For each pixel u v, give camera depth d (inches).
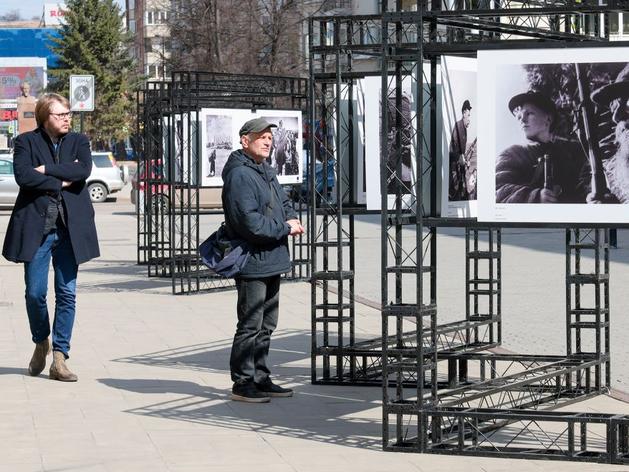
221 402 322.3
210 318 497.0
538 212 266.4
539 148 265.1
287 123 627.2
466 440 276.8
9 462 252.1
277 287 329.7
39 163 346.6
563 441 276.5
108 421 295.7
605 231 339.0
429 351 276.4
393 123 328.5
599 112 261.0
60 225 351.3
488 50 266.1
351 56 368.8
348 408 316.5
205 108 607.2
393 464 252.2
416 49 277.6
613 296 567.5
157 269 689.0
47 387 342.0
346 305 360.5
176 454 260.2
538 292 587.5
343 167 374.6
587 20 348.5
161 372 368.2
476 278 381.1
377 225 1133.7
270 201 320.8
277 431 285.7
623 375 368.2
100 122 3676.2
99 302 557.9
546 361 343.6
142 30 4111.7
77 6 3705.7
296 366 385.1
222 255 319.0
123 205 1585.9
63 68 3725.4
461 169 289.0
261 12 1779.0
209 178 608.4
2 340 433.7
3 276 690.2
